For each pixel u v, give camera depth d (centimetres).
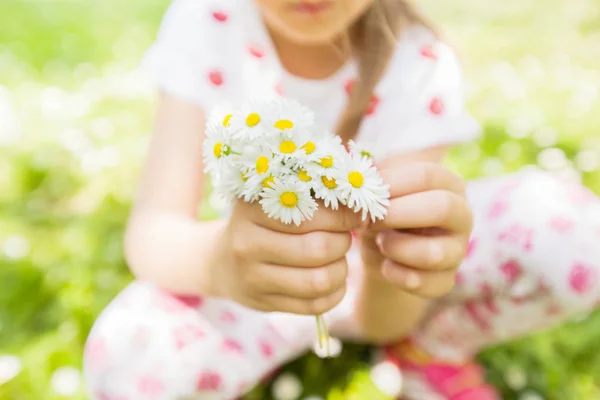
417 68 58
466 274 58
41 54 158
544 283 56
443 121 57
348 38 57
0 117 113
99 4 225
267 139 40
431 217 44
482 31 209
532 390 64
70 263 78
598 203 58
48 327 70
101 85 140
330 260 43
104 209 93
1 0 212
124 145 109
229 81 59
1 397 61
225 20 60
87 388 60
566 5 239
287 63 60
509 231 56
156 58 59
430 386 63
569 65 171
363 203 40
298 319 60
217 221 53
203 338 56
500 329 59
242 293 47
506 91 147
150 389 55
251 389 63
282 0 49
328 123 60
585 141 117
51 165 100
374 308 57
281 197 40
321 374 64
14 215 89
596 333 68
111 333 56
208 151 42
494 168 101
